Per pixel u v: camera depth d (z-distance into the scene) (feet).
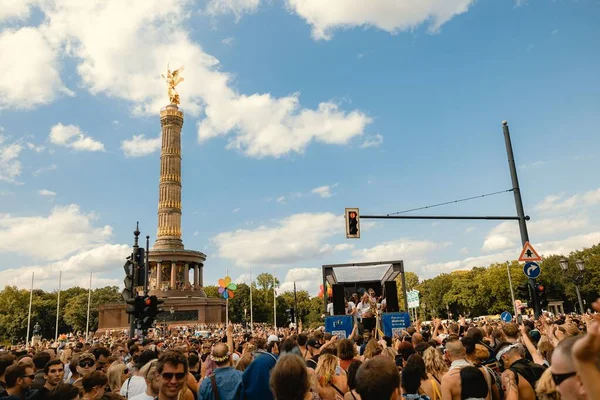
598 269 345.10
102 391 26.35
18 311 426.10
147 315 74.02
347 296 94.27
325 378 25.75
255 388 21.42
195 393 29.53
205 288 513.86
